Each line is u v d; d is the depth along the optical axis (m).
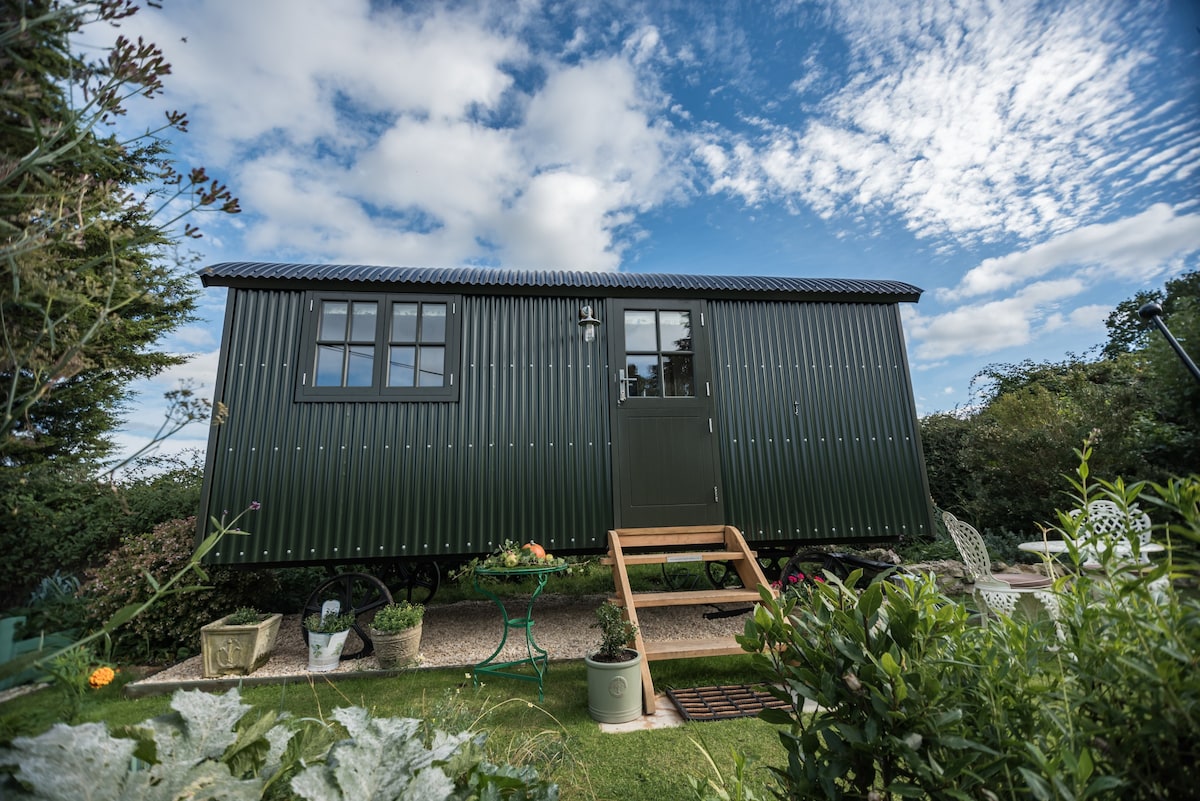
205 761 0.90
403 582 4.81
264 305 4.60
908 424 5.23
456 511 4.50
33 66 0.94
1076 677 0.95
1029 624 1.07
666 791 2.16
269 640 4.11
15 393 0.95
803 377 5.18
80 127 1.08
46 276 1.02
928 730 0.92
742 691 3.36
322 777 0.90
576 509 4.65
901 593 1.14
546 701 3.25
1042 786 0.71
